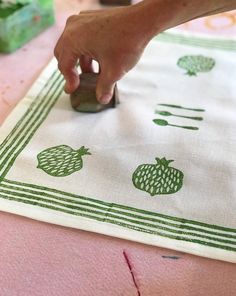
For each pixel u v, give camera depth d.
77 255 0.42
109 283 0.40
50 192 0.47
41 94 0.63
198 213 0.46
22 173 0.49
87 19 0.51
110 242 0.43
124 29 0.48
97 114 0.59
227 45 0.75
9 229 0.44
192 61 0.70
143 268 0.41
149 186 0.48
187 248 0.42
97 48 0.50
